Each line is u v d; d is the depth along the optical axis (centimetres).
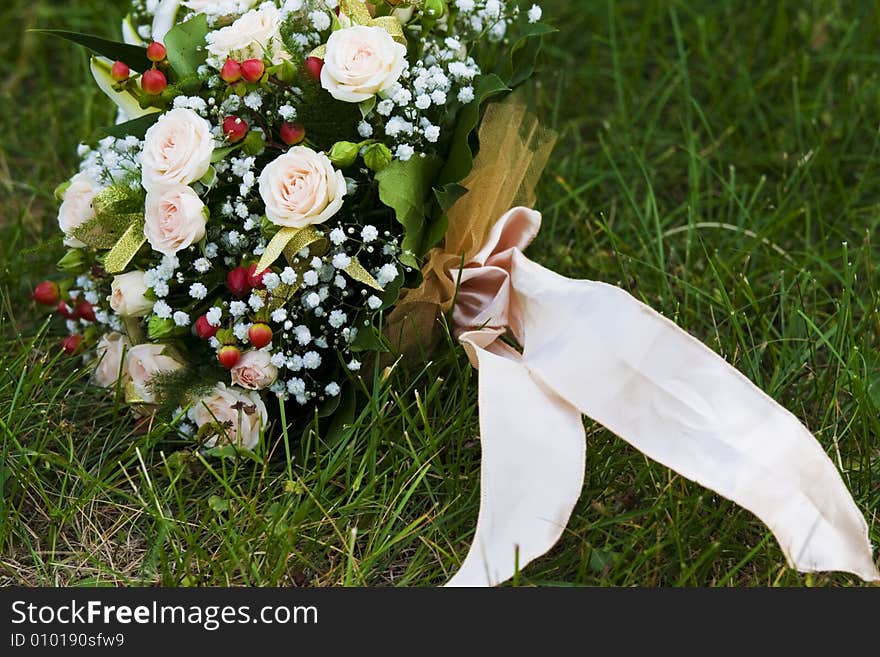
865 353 174
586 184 218
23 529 151
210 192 155
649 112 245
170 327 154
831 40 251
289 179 145
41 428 162
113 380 170
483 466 140
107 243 158
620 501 151
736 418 140
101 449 165
